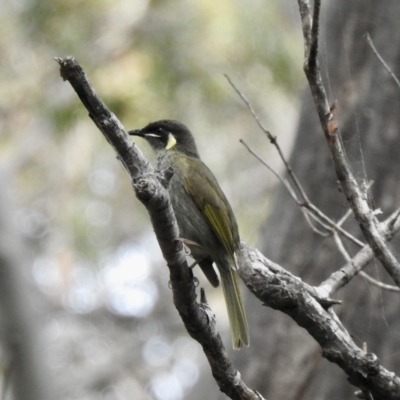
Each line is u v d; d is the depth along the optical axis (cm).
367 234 664
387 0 1130
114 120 594
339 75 1134
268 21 1803
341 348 671
